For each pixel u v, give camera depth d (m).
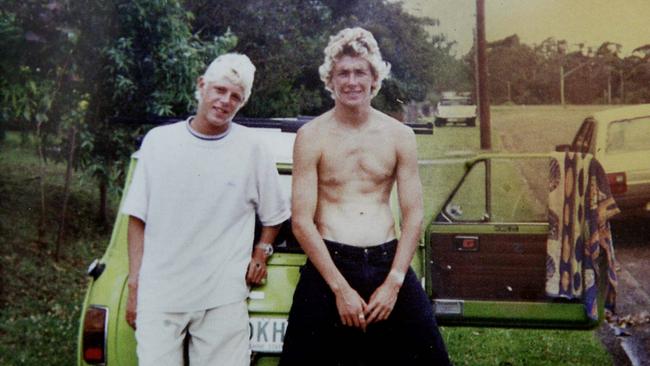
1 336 5.68
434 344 3.10
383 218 3.14
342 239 3.08
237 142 3.12
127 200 3.09
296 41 11.69
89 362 3.21
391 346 3.11
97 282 3.37
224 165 3.08
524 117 11.42
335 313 3.05
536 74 11.21
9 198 9.00
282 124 4.40
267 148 3.22
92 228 8.98
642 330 6.27
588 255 4.21
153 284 3.03
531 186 8.14
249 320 3.24
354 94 3.08
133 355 3.19
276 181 3.23
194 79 8.02
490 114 12.06
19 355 5.26
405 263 3.07
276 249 3.58
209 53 8.41
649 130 7.89
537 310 4.30
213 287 3.06
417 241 3.12
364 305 3.03
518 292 4.33
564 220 4.22
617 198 7.80
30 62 6.51
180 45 7.88
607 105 10.56
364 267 3.06
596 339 6.00
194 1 10.77
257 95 11.72
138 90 7.94
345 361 3.12
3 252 7.66
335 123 3.15
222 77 3.01
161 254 3.04
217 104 3.02
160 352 2.96
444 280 4.39
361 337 3.08
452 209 4.70
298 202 3.09
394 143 3.15
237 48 11.27
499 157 4.57
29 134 8.56
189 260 3.04
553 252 4.23
